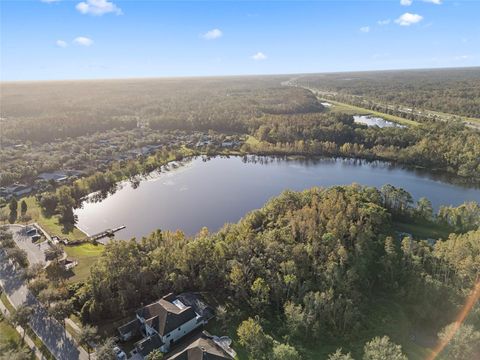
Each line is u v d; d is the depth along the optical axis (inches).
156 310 3176.7
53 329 3223.4
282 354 2728.8
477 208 5098.4
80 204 6727.4
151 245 4288.9
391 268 3878.0
